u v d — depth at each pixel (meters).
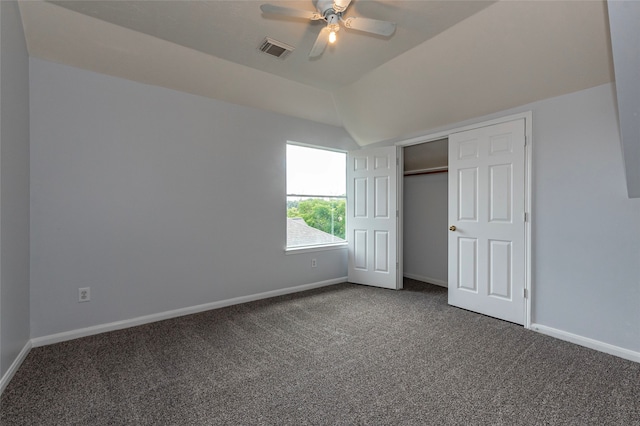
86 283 2.66
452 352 2.35
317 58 3.04
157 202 3.02
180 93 3.14
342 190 4.67
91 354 2.32
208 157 3.32
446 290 4.11
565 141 2.56
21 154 2.22
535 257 2.76
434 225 4.50
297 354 2.33
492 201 3.05
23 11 2.22
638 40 1.48
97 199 2.71
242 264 3.58
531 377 2.00
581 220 2.48
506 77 2.69
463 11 2.30
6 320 1.93
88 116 2.66
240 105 3.54
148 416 1.64
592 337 2.42
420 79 3.14
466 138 3.28
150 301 2.99
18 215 2.16
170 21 2.46
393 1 2.18
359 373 2.06
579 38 2.18
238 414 1.66
